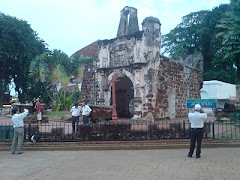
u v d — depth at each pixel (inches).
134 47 765.3
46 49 1785.2
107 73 839.1
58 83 1266.0
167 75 839.7
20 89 1715.1
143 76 743.7
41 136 428.1
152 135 421.4
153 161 310.7
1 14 1519.4
